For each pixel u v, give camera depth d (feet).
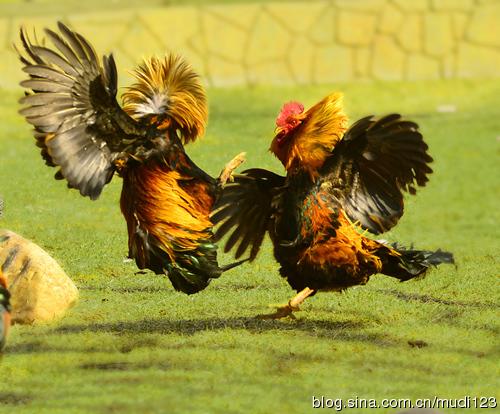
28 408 30.71
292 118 37.45
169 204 35.19
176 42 93.50
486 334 38.52
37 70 32.96
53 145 33.22
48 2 100.32
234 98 89.61
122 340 36.96
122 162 34.55
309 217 37.42
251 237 38.91
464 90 94.73
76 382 32.91
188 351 35.81
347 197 38.01
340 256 37.24
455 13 96.99
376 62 95.91
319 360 35.29
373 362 35.17
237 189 38.01
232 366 34.40
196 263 35.78
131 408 30.71
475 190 69.92
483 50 97.04
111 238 52.16
